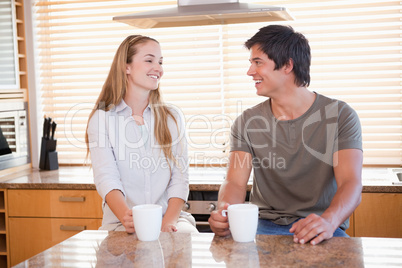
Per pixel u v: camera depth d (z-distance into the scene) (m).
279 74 1.75
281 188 1.84
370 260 1.03
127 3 3.11
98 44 3.13
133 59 2.06
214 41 3.02
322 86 2.90
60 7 3.18
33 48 3.20
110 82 2.11
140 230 1.23
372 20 2.81
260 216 1.85
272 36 1.74
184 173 2.12
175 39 3.04
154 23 2.40
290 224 1.78
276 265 1.02
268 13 2.15
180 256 1.10
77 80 3.18
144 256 1.11
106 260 1.08
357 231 2.36
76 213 2.59
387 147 2.86
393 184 2.31
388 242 1.16
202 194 2.51
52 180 2.66
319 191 1.76
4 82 2.89
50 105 3.23
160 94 2.18
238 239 1.20
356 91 2.86
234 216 1.19
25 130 3.09
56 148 3.22
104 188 1.91
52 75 3.20
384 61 2.82
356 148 1.68
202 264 1.04
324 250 1.11
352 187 1.55
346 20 2.85
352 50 2.86
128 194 2.06
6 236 2.67
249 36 2.96
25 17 3.18
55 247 1.19
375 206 2.33
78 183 2.56
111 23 3.13
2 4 2.87
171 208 2.03
